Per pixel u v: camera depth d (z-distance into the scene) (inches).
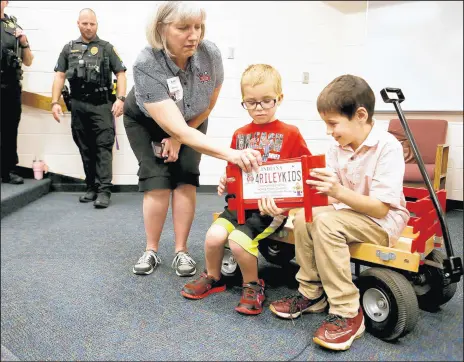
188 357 40.5
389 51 117.8
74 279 59.6
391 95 122.2
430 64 116.3
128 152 130.6
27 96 121.3
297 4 116.9
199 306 51.2
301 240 48.1
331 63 124.3
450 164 122.9
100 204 104.1
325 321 43.6
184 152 60.4
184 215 62.4
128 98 59.6
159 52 52.4
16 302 52.2
